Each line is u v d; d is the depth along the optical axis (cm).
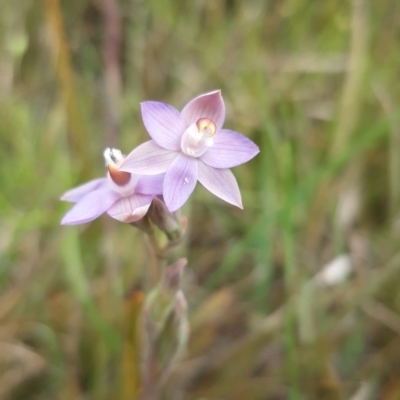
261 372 17
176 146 9
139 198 9
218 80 22
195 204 20
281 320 16
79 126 18
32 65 23
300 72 22
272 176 19
